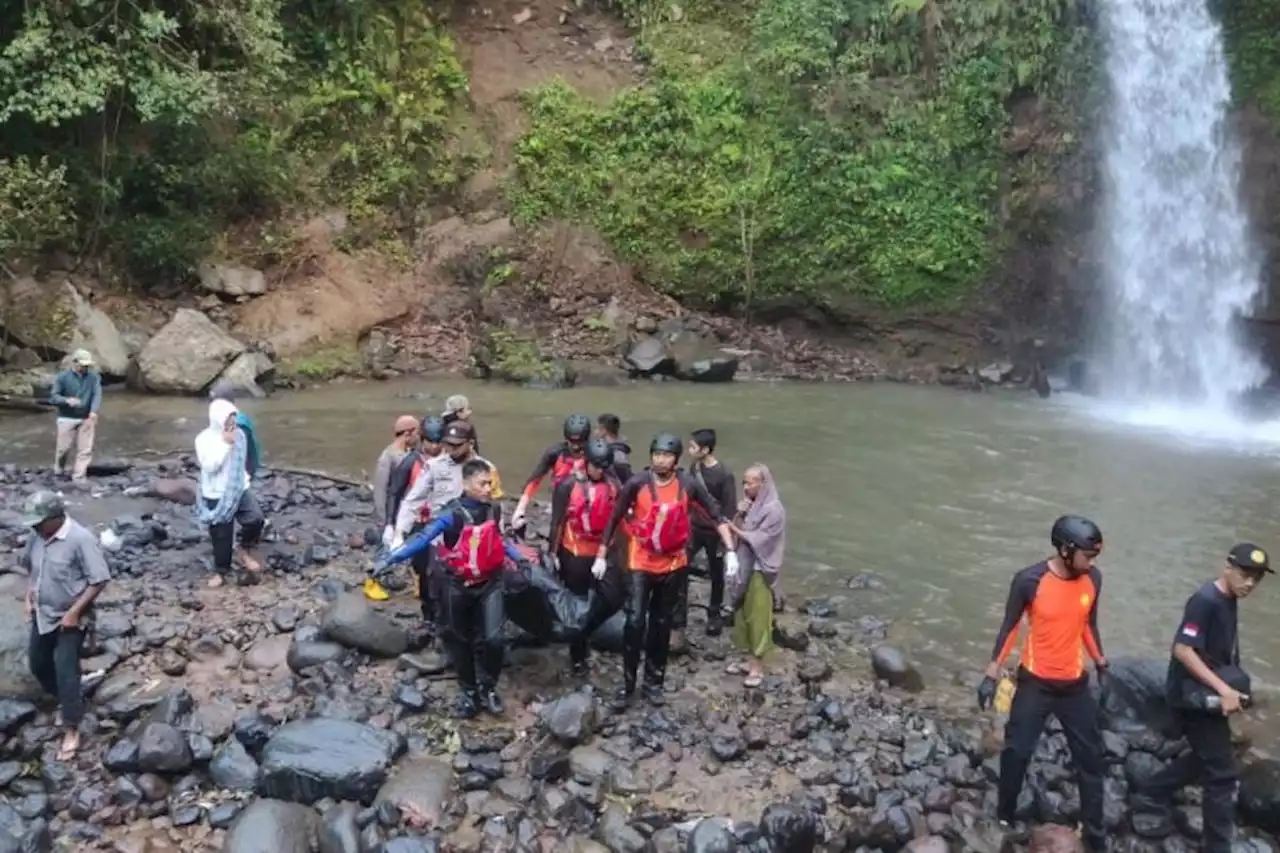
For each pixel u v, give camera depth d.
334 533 11.09
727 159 24.31
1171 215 21.69
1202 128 21.56
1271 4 21.45
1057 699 6.16
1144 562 10.88
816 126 23.97
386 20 24.75
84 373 12.89
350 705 7.37
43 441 15.29
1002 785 6.38
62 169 18.73
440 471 8.38
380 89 24.22
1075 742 6.15
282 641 8.30
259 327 21.20
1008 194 22.98
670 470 7.42
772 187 23.86
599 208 24.33
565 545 7.91
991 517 12.45
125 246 21.09
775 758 7.05
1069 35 23.36
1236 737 7.26
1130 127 22.28
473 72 25.88
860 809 6.54
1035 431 17.16
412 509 8.38
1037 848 6.20
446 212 24.31
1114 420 18.20
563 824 6.36
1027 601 6.17
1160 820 6.49
